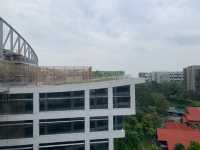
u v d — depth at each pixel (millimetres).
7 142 38250
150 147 67938
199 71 178125
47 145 39688
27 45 69625
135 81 42656
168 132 72750
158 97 117625
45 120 39594
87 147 41094
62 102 40188
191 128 86375
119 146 56531
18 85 40250
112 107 41906
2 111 38375
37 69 42844
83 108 40938
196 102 143250
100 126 41656
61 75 43688
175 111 120812
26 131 39062
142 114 84938
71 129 40562
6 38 50719
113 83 41906
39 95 39344
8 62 42000
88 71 44969
